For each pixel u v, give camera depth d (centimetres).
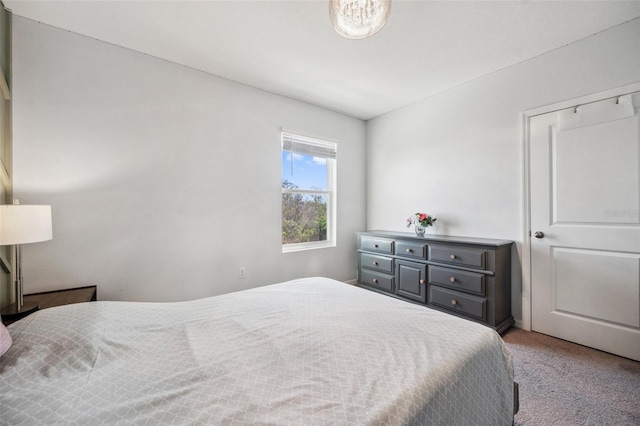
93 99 195
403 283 281
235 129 261
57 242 183
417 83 269
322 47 209
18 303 151
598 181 197
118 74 204
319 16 175
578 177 205
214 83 248
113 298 203
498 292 221
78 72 190
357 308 136
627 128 185
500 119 246
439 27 186
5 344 84
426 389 76
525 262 232
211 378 81
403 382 78
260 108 277
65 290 184
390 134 346
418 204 316
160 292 222
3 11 162
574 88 205
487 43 205
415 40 201
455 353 95
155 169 219
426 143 306
